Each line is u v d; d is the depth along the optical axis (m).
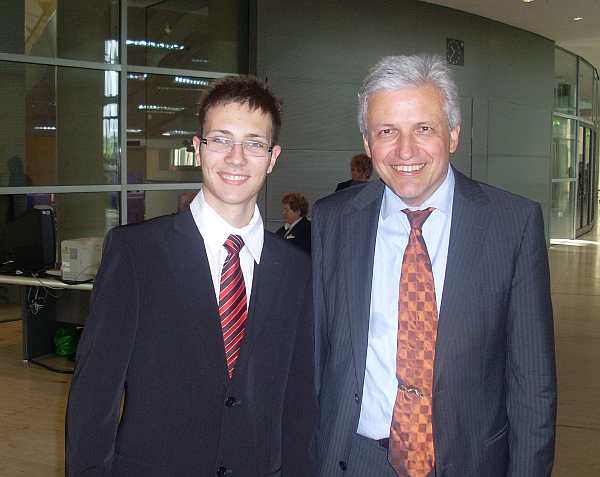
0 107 7.40
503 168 12.90
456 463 1.76
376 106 1.77
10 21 7.40
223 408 1.54
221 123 1.56
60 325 6.18
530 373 1.79
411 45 10.91
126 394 1.56
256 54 9.36
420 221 1.85
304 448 1.69
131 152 8.45
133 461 1.51
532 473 1.79
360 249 1.92
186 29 8.86
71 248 5.58
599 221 22.95
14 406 4.86
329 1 9.91
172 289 1.54
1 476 3.70
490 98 12.39
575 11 11.46
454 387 1.76
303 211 6.45
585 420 4.56
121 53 8.23
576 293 9.35
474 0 10.81
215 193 1.58
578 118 15.85
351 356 1.88
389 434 1.83
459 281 1.78
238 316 1.60
